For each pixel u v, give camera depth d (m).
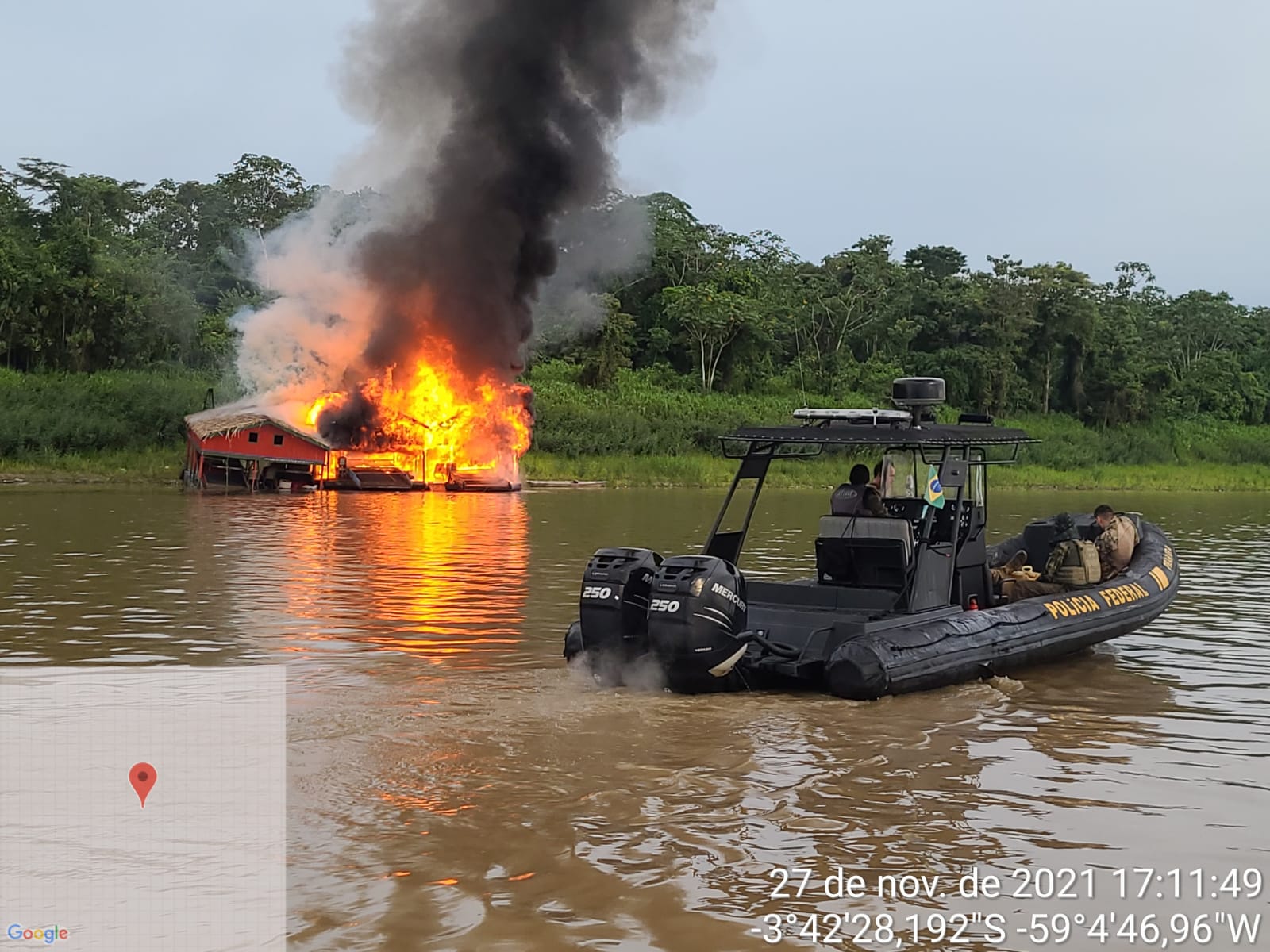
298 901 4.77
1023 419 62.94
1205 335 76.69
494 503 30.41
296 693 8.18
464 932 4.54
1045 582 10.92
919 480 10.00
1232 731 7.84
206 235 72.44
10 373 45.91
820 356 66.31
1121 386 64.75
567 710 7.83
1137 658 10.48
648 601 8.49
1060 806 6.21
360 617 11.66
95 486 34.31
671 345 64.06
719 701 8.23
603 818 5.80
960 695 8.71
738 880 5.12
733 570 8.39
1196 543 22.25
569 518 25.09
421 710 7.75
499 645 10.23
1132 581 11.02
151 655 9.52
